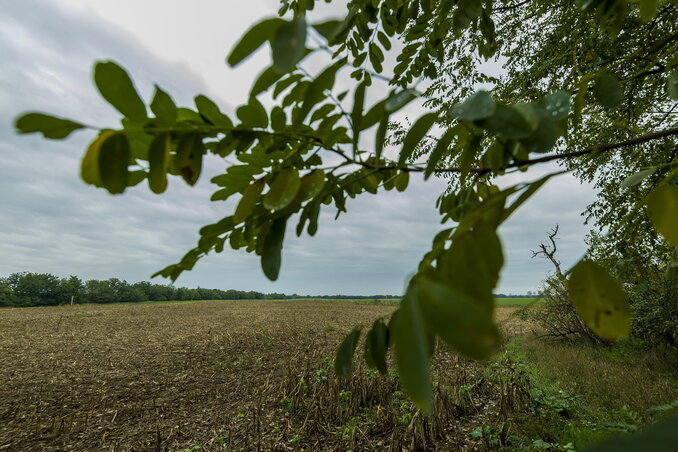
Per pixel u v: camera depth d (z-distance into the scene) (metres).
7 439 5.86
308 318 25.17
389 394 6.45
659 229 0.71
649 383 7.30
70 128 0.55
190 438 5.83
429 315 0.32
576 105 1.02
